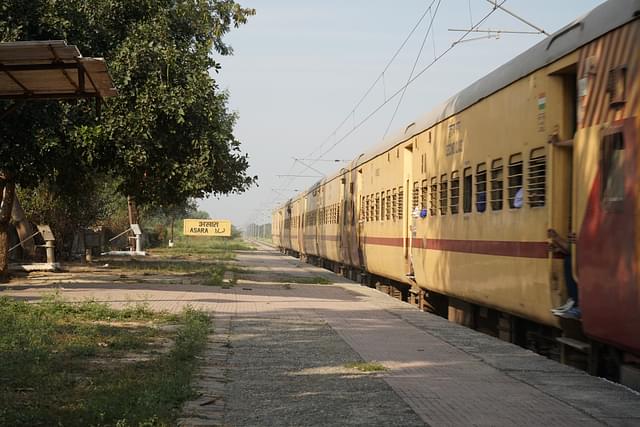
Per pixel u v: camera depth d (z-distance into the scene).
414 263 17.94
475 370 9.42
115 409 6.80
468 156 13.61
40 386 7.84
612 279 7.89
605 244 8.05
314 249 41.69
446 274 14.95
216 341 11.56
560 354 10.24
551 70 9.79
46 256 30.64
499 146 11.91
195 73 23.11
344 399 7.73
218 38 25.91
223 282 24.17
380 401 7.64
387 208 21.47
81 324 12.62
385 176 21.89
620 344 7.85
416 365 9.77
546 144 9.98
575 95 9.70
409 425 6.69
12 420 6.34
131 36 22.69
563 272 9.69
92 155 22.48
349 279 29.70
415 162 18.05
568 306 9.47
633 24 7.66
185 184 24.02
